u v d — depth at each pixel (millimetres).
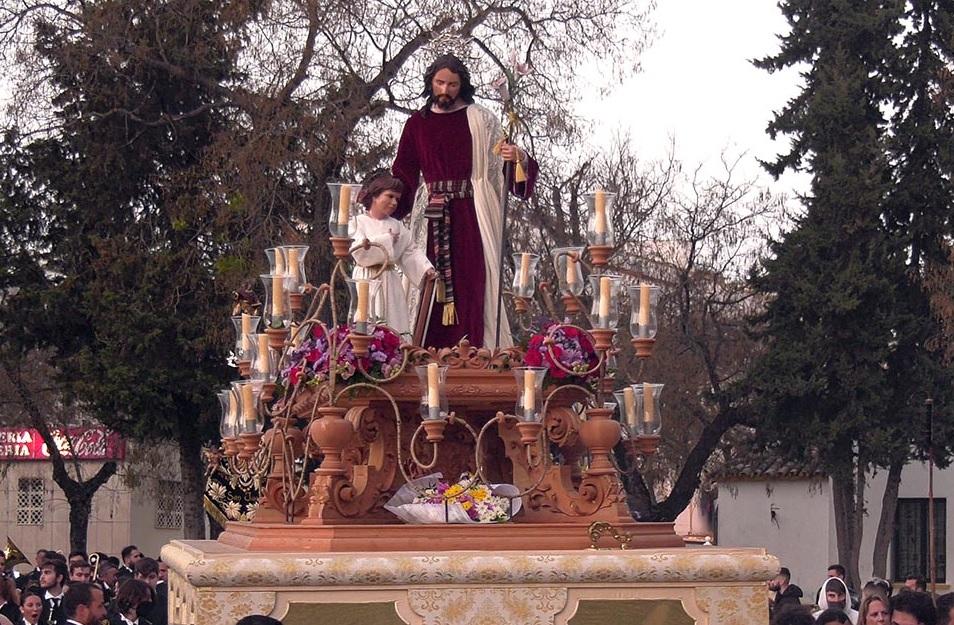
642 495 30422
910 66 30719
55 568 14742
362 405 7062
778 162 30875
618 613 6121
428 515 6703
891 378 30328
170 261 26859
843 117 29938
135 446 33938
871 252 29281
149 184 28922
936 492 35094
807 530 35812
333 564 5941
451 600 6027
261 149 25172
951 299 27875
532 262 7879
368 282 6656
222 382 27234
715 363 33906
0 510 40781
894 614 8609
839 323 29469
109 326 27391
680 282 33375
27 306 28781
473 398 6980
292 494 7145
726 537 37844
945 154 30031
